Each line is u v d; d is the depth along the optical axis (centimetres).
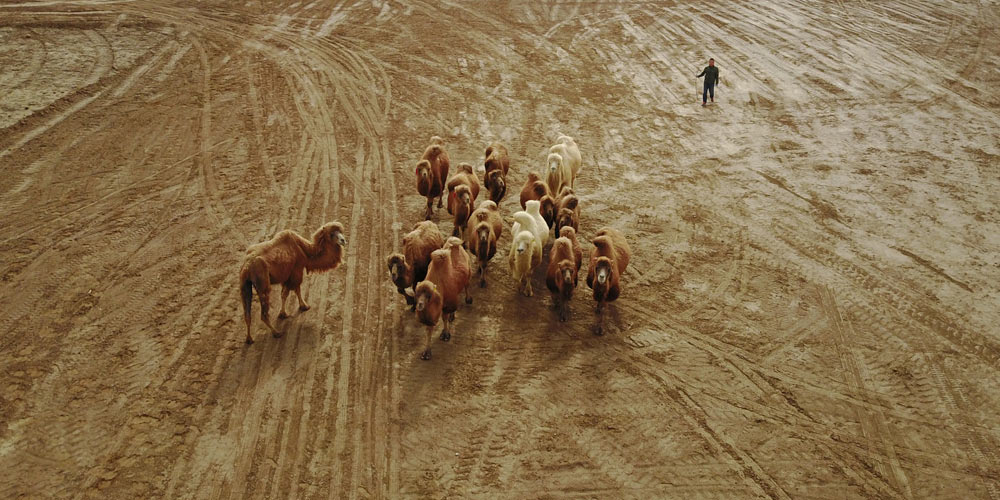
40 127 1927
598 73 2467
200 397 1050
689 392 1084
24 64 2320
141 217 1529
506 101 2228
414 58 2544
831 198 1680
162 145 1864
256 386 1074
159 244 1433
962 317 1262
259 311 1238
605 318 1248
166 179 1695
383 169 1784
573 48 2691
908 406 1064
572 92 2311
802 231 1538
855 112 2178
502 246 1463
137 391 1056
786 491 924
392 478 928
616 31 2880
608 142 1978
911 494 924
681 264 1411
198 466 938
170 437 980
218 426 1002
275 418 1018
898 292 1330
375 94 2241
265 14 2939
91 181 1673
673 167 1838
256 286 1105
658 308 1277
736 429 1019
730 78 2434
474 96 2256
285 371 1106
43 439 970
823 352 1173
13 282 1299
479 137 1980
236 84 2266
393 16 2980
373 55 2556
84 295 1270
